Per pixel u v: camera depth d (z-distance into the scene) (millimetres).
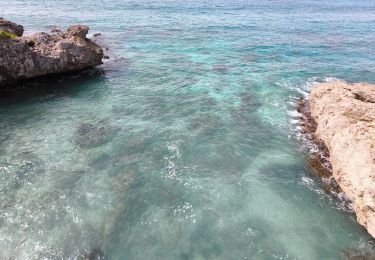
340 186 16797
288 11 90500
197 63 36281
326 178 17562
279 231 14047
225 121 23125
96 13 72500
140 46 43531
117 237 13500
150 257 12719
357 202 14961
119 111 24203
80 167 17578
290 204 15602
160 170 17562
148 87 28875
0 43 25750
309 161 18969
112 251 12898
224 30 57438
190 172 17547
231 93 27984
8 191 15547
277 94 28062
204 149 19641
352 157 16359
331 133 19391
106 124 22219
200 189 16297
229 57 39375
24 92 26969
